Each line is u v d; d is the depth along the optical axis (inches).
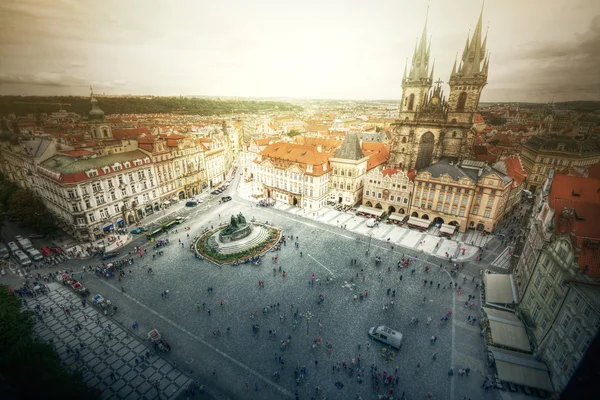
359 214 4717.0
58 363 1809.8
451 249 3673.7
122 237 3927.2
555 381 1891.0
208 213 4773.6
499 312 2524.6
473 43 4520.2
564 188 2864.2
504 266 3319.4
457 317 2583.7
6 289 2370.8
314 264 3356.3
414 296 2839.6
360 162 4859.7
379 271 3230.8
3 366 1569.9
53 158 4060.0
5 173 5310.0
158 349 2252.7
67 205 3654.0
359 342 2336.4
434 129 4970.5
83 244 3742.6
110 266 3181.6
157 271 3216.0
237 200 5388.8
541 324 2148.1
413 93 5078.7
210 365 2149.4
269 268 3275.1
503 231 4097.0
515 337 2247.8
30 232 4033.0
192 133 6973.4
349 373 2078.0
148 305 2716.5
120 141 5364.2
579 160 5054.1
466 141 4795.8
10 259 3368.6
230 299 2797.7
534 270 2391.7
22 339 1961.1
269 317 2586.1
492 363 2135.8
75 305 2699.3
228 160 7829.7
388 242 3853.3
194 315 2605.8
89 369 2105.1
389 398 1898.4
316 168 4704.7
